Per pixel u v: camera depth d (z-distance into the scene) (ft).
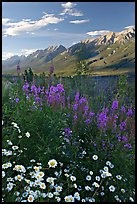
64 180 12.92
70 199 10.96
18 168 11.49
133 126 17.65
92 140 16.78
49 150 13.57
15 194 10.32
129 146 16.33
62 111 18.61
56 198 10.86
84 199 11.82
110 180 13.78
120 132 17.58
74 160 14.38
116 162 14.70
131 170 15.11
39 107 17.80
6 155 12.22
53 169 13.44
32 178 12.03
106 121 17.53
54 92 19.29
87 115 18.69
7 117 15.76
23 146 14.19
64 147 14.96
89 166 14.40
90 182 13.65
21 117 15.60
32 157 13.69
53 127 15.47
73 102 20.42
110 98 24.68
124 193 13.44
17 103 17.31
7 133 14.23
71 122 18.51
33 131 14.93
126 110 21.53
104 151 15.39
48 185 11.95
